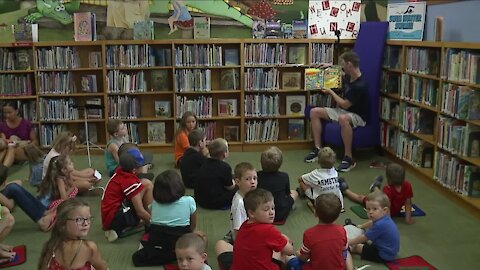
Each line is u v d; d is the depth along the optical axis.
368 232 3.13
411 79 5.07
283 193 3.76
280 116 6.10
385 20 6.24
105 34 5.95
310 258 2.63
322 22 6.09
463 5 4.46
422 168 4.80
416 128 4.91
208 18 6.04
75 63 5.85
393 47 5.56
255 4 6.12
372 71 5.62
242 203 3.12
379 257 3.12
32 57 5.82
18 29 5.73
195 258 2.40
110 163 4.96
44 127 5.93
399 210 3.84
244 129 6.11
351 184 4.73
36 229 3.70
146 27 5.83
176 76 5.91
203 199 4.10
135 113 6.00
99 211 4.05
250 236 2.51
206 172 4.08
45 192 3.85
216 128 6.23
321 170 3.99
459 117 4.02
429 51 4.66
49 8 5.90
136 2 5.97
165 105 6.07
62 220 2.37
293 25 6.00
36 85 5.81
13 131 5.66
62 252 2.36
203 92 5.98
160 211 3.06
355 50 5.94
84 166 5.42
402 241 3.46
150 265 3.09
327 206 2.65
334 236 2.61
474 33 4.29
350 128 5.26
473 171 3.93
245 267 2.50
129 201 3.50
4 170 3.84
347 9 6.09
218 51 5.92
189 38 6.08
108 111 5.95
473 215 3.94
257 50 5.96
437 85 4.57
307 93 6.16
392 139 5.57
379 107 5.82
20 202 3.61
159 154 6.00
